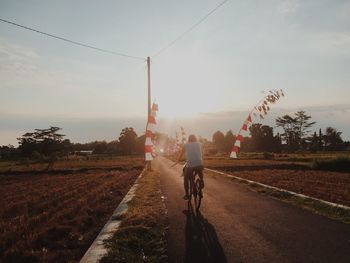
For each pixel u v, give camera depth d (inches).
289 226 346.6
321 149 4940.9
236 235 318.0
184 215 419.2
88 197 637.9
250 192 616.4
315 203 462.3
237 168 1378.0
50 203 596.4
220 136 4936.0
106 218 450.9
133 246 293.1
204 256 262.7
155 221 378.3
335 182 772.6
